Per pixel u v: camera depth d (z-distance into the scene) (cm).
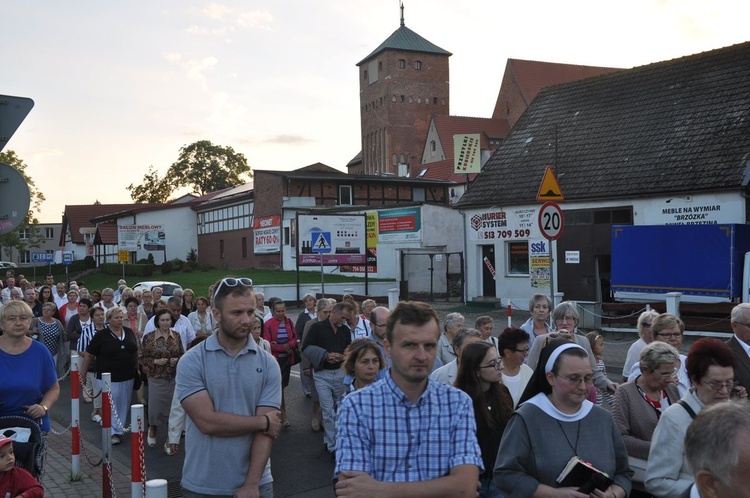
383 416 320
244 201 5488
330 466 876
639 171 2645
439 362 817
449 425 324
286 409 1234
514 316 2672
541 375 416
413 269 3703
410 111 9281
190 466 415
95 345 1034
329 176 4897
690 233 2112
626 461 414
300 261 3394
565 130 3134
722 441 220
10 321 596
